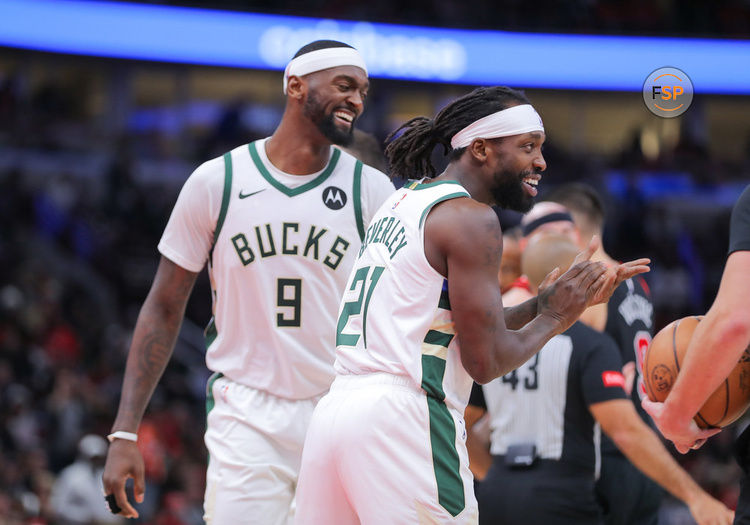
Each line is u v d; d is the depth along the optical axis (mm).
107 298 28422
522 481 6832
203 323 28797
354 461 4781
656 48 31906
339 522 4977
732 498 20953
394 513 4695
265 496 6004
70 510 15086
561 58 31547
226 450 6098
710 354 4754
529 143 5055
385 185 6406
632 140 35500
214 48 29422
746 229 4785
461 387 4941
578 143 36625
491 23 31125
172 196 31656
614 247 33156
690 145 35844
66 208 29750
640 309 7656
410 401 4773
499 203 5145
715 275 33469
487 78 31125
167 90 33812
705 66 31922
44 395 21172
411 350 4812
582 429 6836
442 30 30734
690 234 34344
